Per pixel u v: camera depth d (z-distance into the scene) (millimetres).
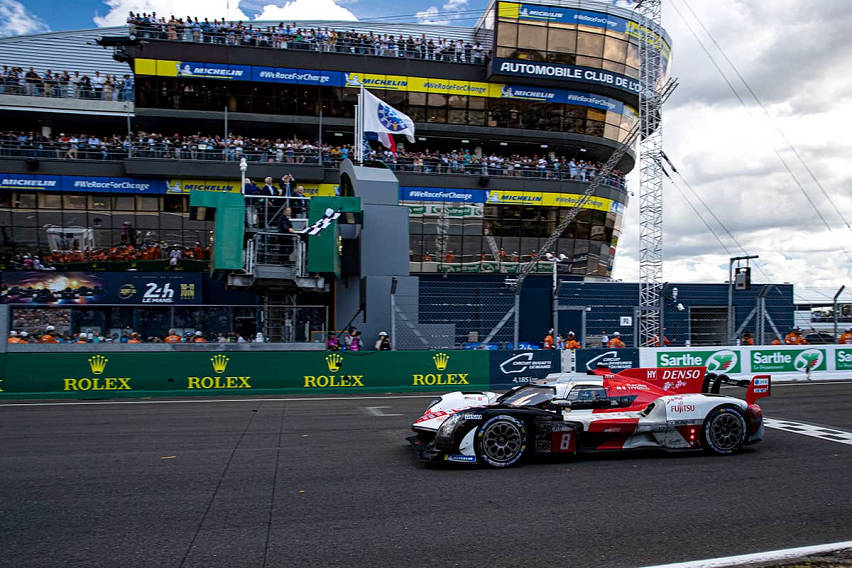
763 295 19219
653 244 27062
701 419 7926
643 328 23469
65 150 28328
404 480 6664
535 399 7871
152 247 28438
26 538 4828
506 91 32062
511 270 31453
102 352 14930
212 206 19469
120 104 30219
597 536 4855
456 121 32125
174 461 7648
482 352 16688
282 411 12375
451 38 37125
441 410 8508
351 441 9031
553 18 31281
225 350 15625
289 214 20516
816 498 5918
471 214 30891
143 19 29969
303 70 30531
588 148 34031
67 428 10266
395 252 22016
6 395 14477
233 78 29984
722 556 4430
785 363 19062
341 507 5652
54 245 28047
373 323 21078
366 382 15945
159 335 15812
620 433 7723
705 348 18328
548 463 7504
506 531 4980
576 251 32188
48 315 15234
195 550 4570
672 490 6207
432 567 4254
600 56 32188
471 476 6828
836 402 13758
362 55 30953
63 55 34062
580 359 17328
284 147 29391
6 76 29766
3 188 27328
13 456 7969
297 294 21234
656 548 4594
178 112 30297
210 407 13023
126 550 4570
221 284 25797
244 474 6949
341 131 32188
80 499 5926
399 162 30469
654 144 27641
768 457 7824
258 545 4672
